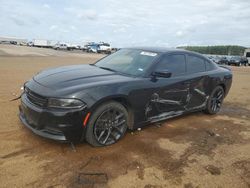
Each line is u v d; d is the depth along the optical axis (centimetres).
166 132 496
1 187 290
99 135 398
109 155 382
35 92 380
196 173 353
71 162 354
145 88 443
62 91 367
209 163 385
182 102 531
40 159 355
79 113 362
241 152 433
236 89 1124
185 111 550
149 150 410
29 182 303
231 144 465
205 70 597
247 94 1005
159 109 482
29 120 391
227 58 4391
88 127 380
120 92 404
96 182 313
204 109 621
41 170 329
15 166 334
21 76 1071
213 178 344
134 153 395
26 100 397
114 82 411
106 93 387
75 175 324
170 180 331
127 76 453
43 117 363
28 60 2066
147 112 459
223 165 382
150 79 459
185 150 422
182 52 550
